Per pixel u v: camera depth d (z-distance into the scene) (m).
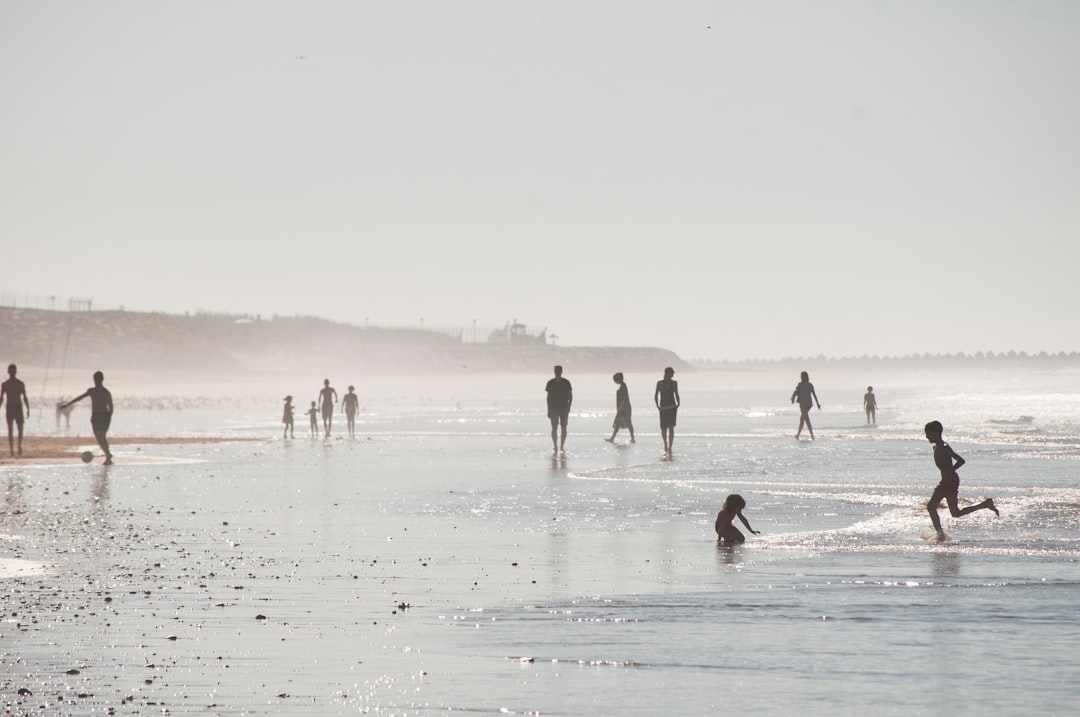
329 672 27.73
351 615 34.66
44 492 74.94
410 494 72.50
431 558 46.00
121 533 54.16
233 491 75.25
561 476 84.69
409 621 33.72
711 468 89.69
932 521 52.44
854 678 26.83
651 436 143.25
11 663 28.64
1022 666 27.73
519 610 35.28
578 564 44.28
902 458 98.06
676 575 41.47
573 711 24.38
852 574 41.03
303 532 54.34
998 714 23.88
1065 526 53.22
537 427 178.88
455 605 36.12
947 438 127.00
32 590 38.97
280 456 111.75
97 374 101.75
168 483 81.69
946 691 25.61
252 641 31.09
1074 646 29.75
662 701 25.08
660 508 63.38
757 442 125.44
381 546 49.50
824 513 60.00
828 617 33.72
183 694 25.75
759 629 32.22
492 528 55.50
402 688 26.20
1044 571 41.12
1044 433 136.62
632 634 31.75
